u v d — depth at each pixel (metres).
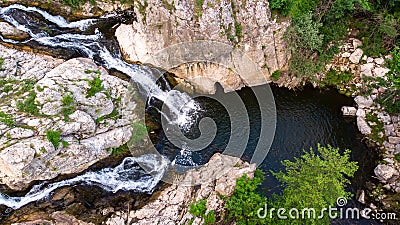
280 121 25.08
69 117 20.59
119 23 28.80
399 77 22.55
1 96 21.80
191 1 23.48
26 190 19.41
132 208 19.70
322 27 26.91
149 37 25.86
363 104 25.81
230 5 23.97
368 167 22.72
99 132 21.80
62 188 20.02
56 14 28.69
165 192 20.47
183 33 24.62
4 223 18.12
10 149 18.53
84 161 20.69
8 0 28.09
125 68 26.52
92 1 29.50
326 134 24.48
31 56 25.05
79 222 18.73
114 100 23.50
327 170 17.77
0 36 25.92
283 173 20.25
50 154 19.42
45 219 18.45
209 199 19.97
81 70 23.39
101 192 20.28
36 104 20.67
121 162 21.78
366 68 26.98
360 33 27.78
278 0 24.48
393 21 25.56
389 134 24.02
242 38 25.03
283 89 27.22
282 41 26.00
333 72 27.58
